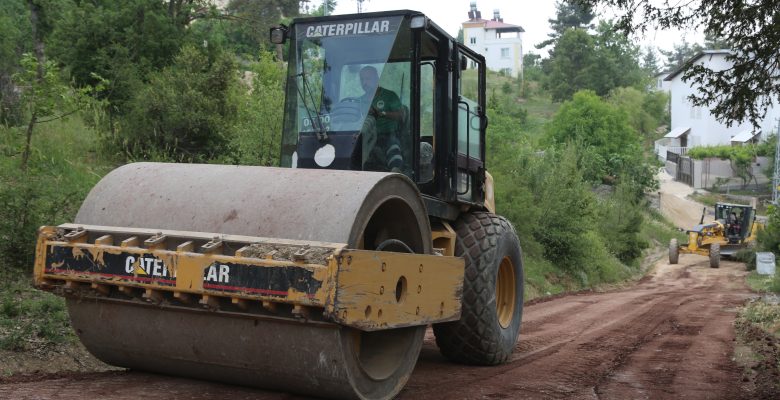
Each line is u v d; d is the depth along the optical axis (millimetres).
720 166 66125
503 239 7684
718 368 8102
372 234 5410
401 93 6477
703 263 39125
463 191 7629
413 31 6508
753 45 6832
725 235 39156
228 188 5070
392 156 6438
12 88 14836
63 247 4922
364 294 4562
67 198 9430
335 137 6418
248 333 4727
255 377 4918
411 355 5531
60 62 17469
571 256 25906
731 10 6707
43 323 6953
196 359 4992
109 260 4789
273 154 12516
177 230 4910
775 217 36156
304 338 4613
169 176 5312
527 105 96875
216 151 15070
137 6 18469
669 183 68438
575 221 25906
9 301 7254
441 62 7078
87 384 5176
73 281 4918
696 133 76500
